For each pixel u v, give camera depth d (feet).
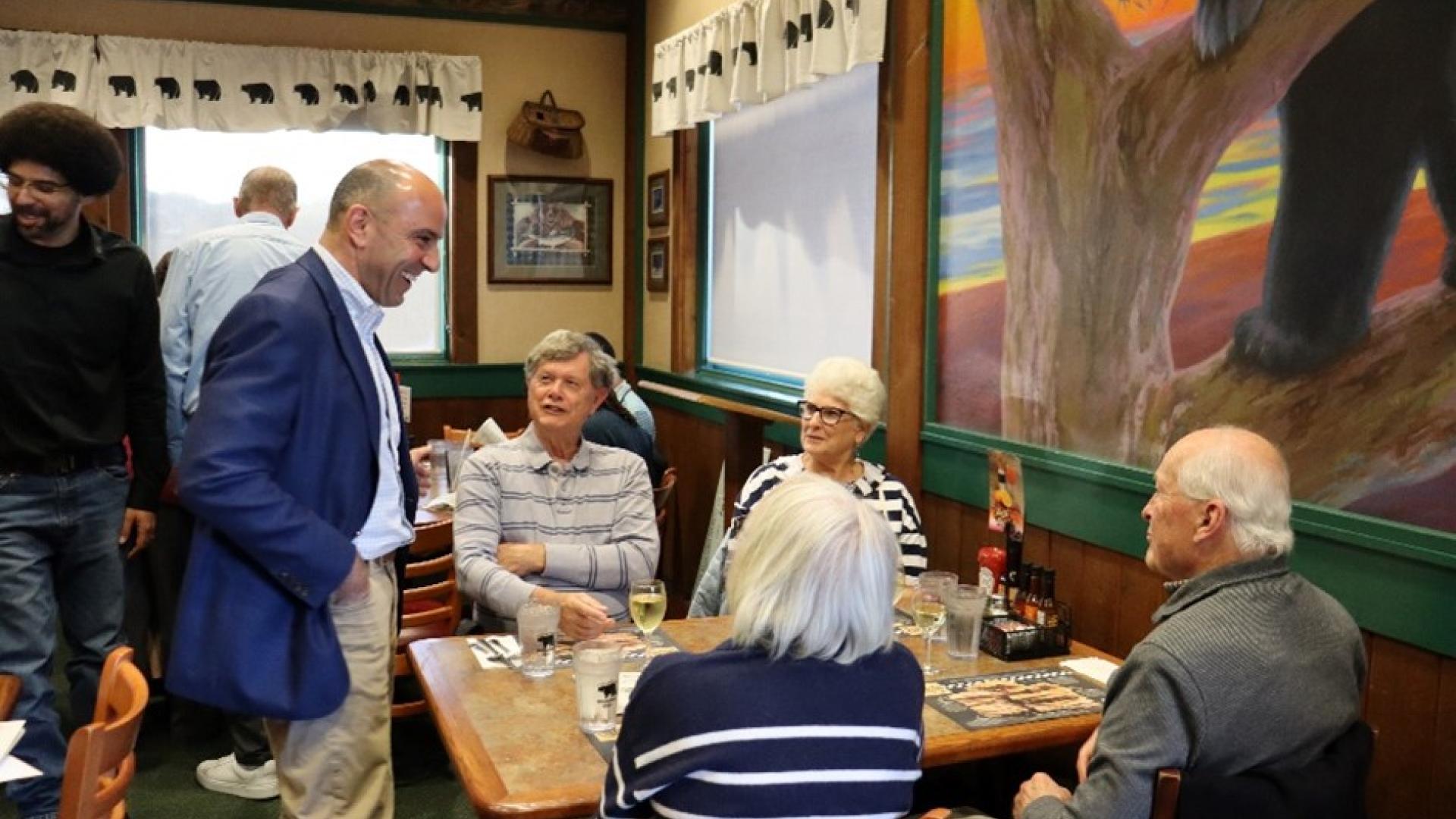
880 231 11.64
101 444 8.63
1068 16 8.80
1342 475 6.74
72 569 8.69
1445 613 6.15
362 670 6.43
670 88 16.24
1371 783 6.68
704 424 16.70
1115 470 8.37
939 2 10.43
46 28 17.58
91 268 8.43
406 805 10.55
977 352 10.10
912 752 4.56
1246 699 5.06
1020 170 9.43
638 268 19.71
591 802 5.25
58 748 8.50
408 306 20.07
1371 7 6.46
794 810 4.26
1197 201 7.67
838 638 4.42
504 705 6.34
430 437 19.93
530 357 9.02
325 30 18.83
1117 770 5.12
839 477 9.11
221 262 10.29
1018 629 7.36
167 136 18.57
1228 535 5.40
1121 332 8.39
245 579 6.01
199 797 10.53
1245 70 7.29
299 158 19.16
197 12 18.22
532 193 19.95
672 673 4.44
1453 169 6.00
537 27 19.75
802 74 12.33
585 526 8.96
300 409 6.07
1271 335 7.16
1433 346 6.17
